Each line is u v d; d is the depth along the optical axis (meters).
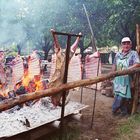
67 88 3.26
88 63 4.81
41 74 5.25
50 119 4.18
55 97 3.69
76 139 4.51
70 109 4.86
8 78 4.79
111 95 7.68
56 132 4.63
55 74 3.72
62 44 15.98
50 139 4.40
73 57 4.02
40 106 4.80
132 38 11.88
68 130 4.82
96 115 5.89
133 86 5.94
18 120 4.04
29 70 4.79
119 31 12.82
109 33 12.84
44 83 5.09
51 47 16.33
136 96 5.96
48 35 14.94
